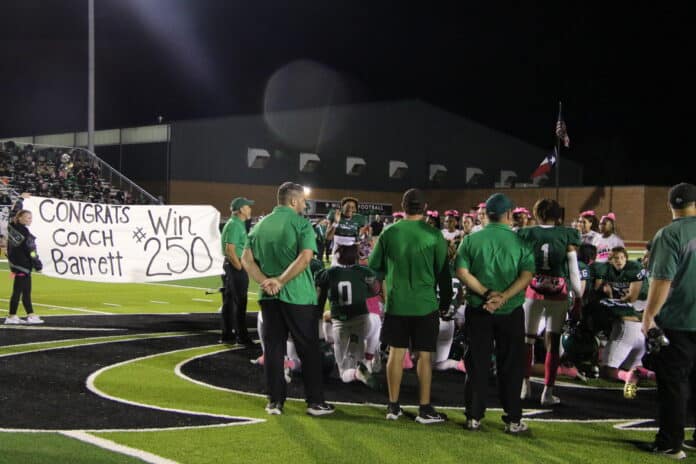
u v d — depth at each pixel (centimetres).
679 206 584
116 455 552
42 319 1297
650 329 580
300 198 707
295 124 5075
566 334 894
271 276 691
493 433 642
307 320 687
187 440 597
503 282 645
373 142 5522
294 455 564
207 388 795
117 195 3578
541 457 573
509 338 645
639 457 581
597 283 894
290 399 760
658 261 575
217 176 4672
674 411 585
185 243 1627
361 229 1345
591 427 673
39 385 789
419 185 5816
